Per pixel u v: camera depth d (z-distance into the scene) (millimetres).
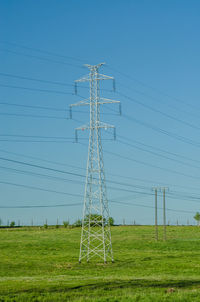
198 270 64250
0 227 169250
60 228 164000
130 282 49281
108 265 70062
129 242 113188
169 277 55188
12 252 89312
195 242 112875
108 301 37219
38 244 105375
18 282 49250
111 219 178625
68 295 40844
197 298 38656
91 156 68938
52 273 61625
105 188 70625
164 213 116500
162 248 101062
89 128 68812
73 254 86688
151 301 37125
